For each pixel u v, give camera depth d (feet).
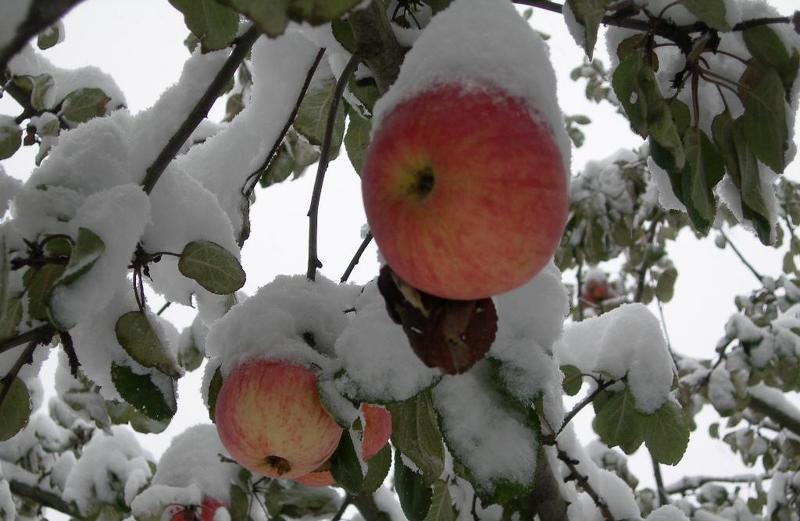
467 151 1.19
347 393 1.51
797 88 1.70
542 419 1.84
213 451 2.41
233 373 1.66
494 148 1.19
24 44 1.01
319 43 1.86
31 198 1.59
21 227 1.57
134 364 1.72
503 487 1.51
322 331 1.71
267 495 2.44
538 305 1.61
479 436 1.53
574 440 2.37
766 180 1.78
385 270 1.33
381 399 1.50
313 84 2.12
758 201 1.70
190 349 2.51
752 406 4.37
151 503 2.23
